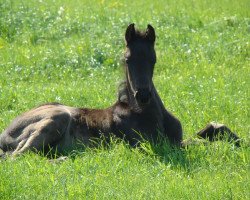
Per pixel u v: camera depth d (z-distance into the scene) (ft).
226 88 57.06
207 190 34.37
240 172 37.65
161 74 65.92
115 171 37.55
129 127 42.70
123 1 100.83
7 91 58.18
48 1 98.99
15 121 43.83
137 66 40.98
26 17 85.05
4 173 36.06
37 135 42.19
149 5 96.99
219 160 39.37
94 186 35.12
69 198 33.71
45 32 81.15
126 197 33.68
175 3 98.22
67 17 86.63
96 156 40.06
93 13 89.45
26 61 70.13
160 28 79.51
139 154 40.40
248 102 52.42
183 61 69.51
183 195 33.86
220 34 76.23
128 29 41.70
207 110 50.80
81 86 60.90
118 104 43.73
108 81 63.00
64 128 43.11
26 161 39.11
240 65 67.10
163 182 35.65
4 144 43.93
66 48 73.36
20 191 34.63
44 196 34.09
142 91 40.40
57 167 38.60
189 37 76.64
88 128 43.88
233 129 46.14
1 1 90.63
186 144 42.57
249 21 81.41
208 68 65.57
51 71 67.05
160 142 41.98
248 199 33.35
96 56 70.28
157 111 42.68
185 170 38.01
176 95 55.36
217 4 95.86
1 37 79.92
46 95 56.75
